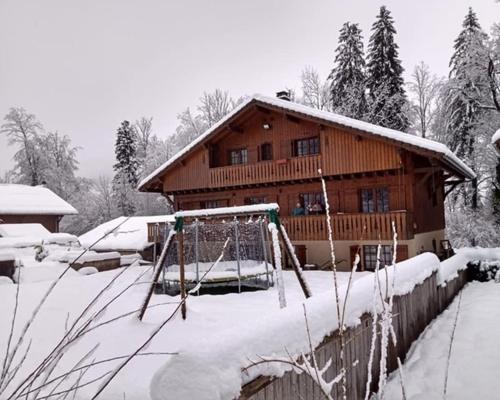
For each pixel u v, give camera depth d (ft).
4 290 22.45
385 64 88.17
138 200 128.88
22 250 45.93
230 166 56.39
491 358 17.13
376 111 87.71
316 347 10.28
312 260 48.60
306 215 49.21
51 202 87.81
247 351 7.98
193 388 6.86
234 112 54.13
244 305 27.45
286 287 34.71
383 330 5.74
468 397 13.93
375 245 44.57
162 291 33.04
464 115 73.77
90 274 37.27
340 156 47.96
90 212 125.18
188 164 60.39
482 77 70.59
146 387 12.71
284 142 54.08
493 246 69.00
